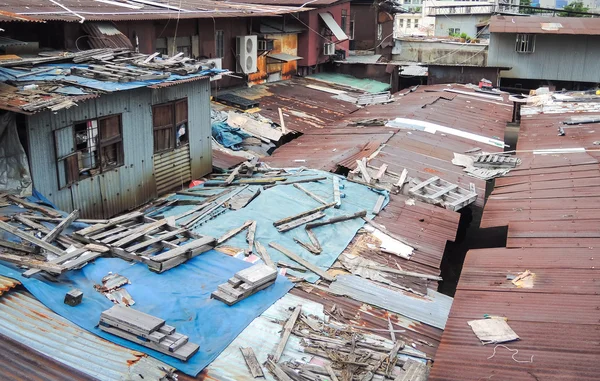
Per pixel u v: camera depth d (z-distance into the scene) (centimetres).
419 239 1382
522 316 997
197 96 1719
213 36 2625
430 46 4272
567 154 1953
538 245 1286
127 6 2261
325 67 3641
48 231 1107
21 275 960
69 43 1823
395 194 1609
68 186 1323
